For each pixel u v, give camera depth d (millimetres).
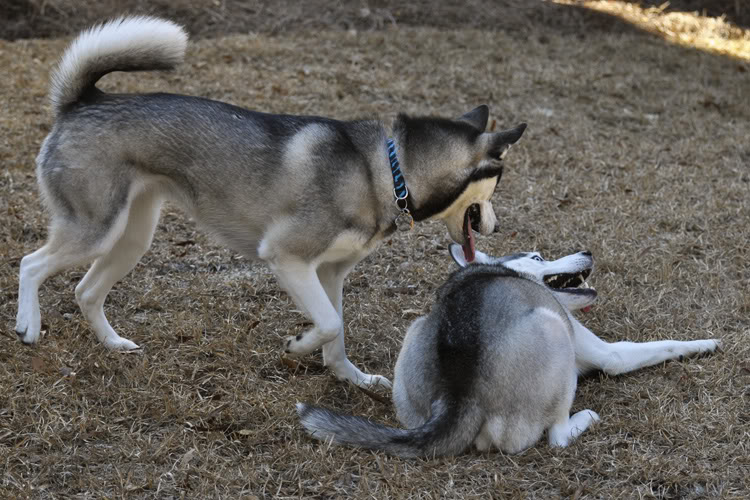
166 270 5863
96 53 4273
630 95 9883
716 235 6461
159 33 4406
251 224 4359
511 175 7602
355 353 4988
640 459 3807
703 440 3984
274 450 3895
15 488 3508
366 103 9031
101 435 3939
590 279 5812
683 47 11828
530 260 4918
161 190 4480
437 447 3697
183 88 9000
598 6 13047
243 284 5633
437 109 9078
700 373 4586
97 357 4570
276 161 4211
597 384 4586
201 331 4949
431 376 3836
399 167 4270
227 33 11188
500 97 9570
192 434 3980
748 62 11406
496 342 3744
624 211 6934
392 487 3598
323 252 4234
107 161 4219
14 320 4965
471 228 4754
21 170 7039
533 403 3799
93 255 4281
